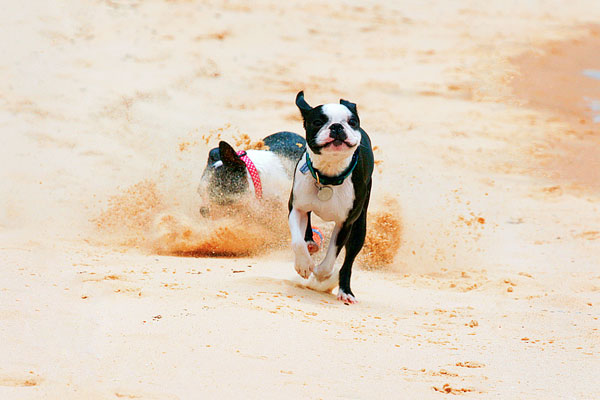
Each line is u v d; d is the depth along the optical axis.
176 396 5.51
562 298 9.73
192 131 17.98
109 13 27.84
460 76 27.06
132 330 6.87
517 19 39.22
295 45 28.17
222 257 11.44
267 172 11.90
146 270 9.47
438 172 17.70
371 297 9.59
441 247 12.60
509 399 5.98
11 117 17.81
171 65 23.58
